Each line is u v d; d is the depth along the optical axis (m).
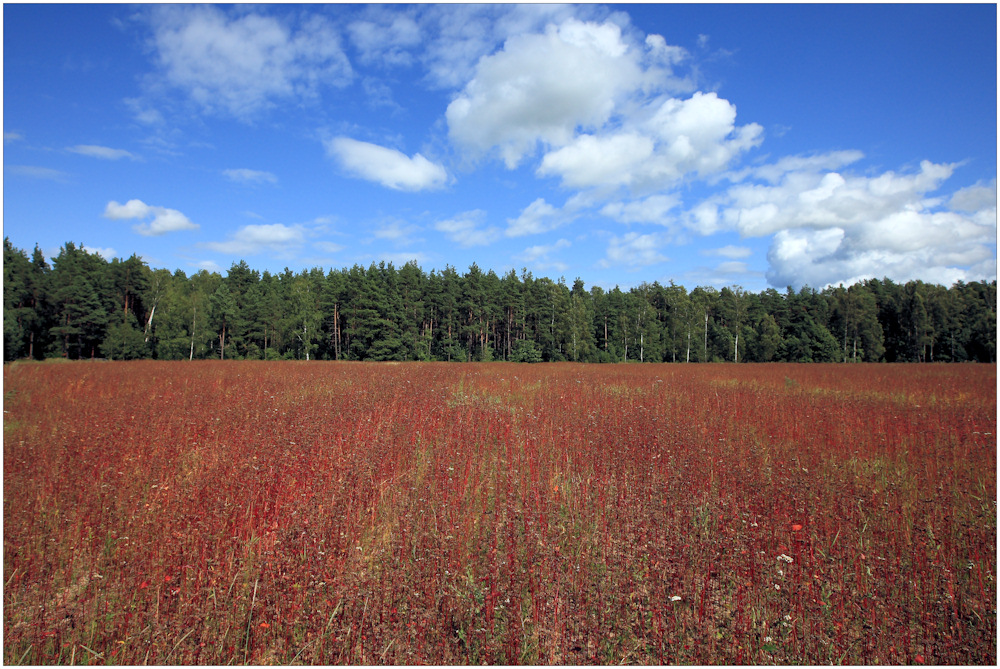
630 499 4.29
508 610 2.77
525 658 2.53
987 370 24.12
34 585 2.99
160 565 3.13
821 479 4.93
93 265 50.91
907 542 3.56
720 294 70.62
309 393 10.56
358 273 52.50
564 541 3.54
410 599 2.88
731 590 3.00
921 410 9.34
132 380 13.10
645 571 3.16
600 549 3.47
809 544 3.49
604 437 6.49
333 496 4.11
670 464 5.31
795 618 2.74
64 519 3.74
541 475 5.02
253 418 7.48
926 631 2.63
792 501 4.28
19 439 5.82
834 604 2.86
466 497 4.38
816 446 6.31
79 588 2.97
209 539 3.38
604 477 4.96
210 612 2.76
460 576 3.12
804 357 54.56
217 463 5.09
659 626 2.65
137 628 2.67
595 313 64.12
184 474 4.86
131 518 3.73
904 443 6.25
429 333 54.03
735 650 2.56
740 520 3.88
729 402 10.37
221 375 15.21
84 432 6.12
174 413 7.60
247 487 4.32
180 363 24.41
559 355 55.25
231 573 3.06
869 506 4.28
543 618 2.70
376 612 2.79
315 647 2.55
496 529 3.68
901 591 3.03
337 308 52.25
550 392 12.05
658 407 9.51
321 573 3.08
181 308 44.66
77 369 16.84
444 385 12.86
